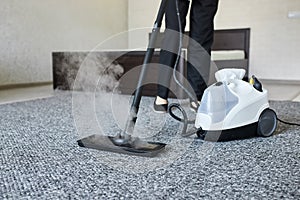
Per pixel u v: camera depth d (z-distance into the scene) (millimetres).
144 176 902
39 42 3918
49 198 762
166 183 852
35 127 1512
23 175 907
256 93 1305
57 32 4180
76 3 4461
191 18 1676
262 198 754
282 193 779
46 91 3158
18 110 1998
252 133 1297
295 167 956
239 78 1372
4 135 1359
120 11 5336
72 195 779
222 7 4574
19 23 3654
